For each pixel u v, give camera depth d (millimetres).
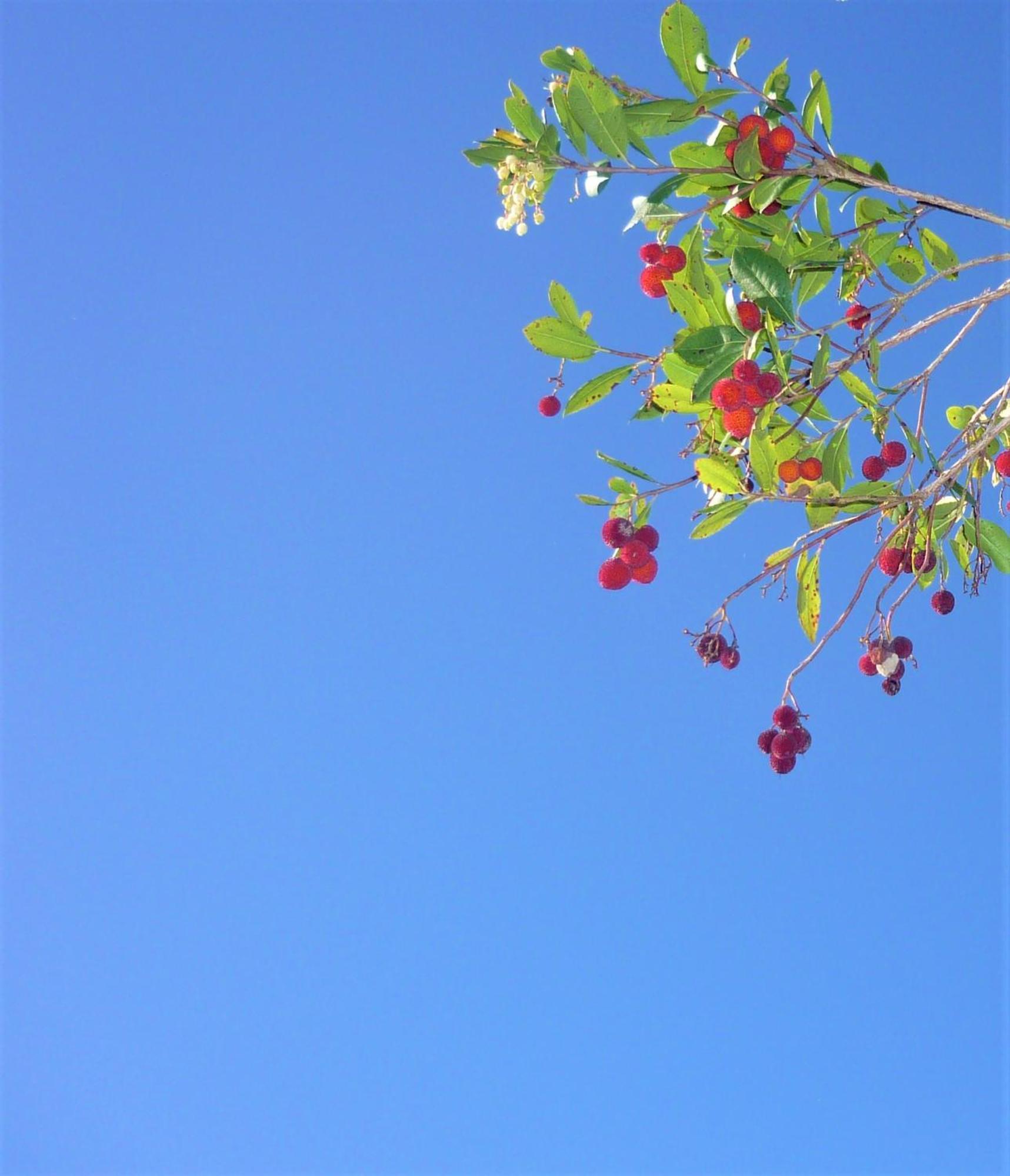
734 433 3293
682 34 3490
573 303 3834
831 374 3504
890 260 4180
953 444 3580
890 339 3586
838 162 3611
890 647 3770
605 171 3537
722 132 3562
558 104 3533
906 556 3828
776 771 3826
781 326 3484
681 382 3594
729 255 3982
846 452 3637
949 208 3584
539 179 3510
